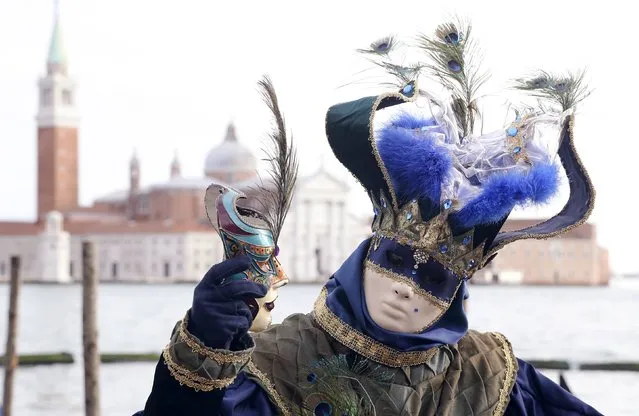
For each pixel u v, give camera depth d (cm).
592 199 312
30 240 14450
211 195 281
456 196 301
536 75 322
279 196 288
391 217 307
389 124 309
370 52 322
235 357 254
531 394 322
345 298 310
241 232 276
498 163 310
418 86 304
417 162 298
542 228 315
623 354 3253
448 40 325
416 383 306
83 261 1388
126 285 13750
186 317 257
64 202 16000
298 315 319
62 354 2522
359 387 301
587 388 1948
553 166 304
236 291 253
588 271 14588
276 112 290
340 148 310
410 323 304
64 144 16012
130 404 1838
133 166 15662
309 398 297
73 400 1941
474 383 314
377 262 306
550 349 3569
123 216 16000
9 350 1526
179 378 252
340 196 12669
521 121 314
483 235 307
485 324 5634
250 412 293
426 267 304
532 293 12912
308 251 12550
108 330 5006
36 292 11800
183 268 13525
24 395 1995
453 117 314
